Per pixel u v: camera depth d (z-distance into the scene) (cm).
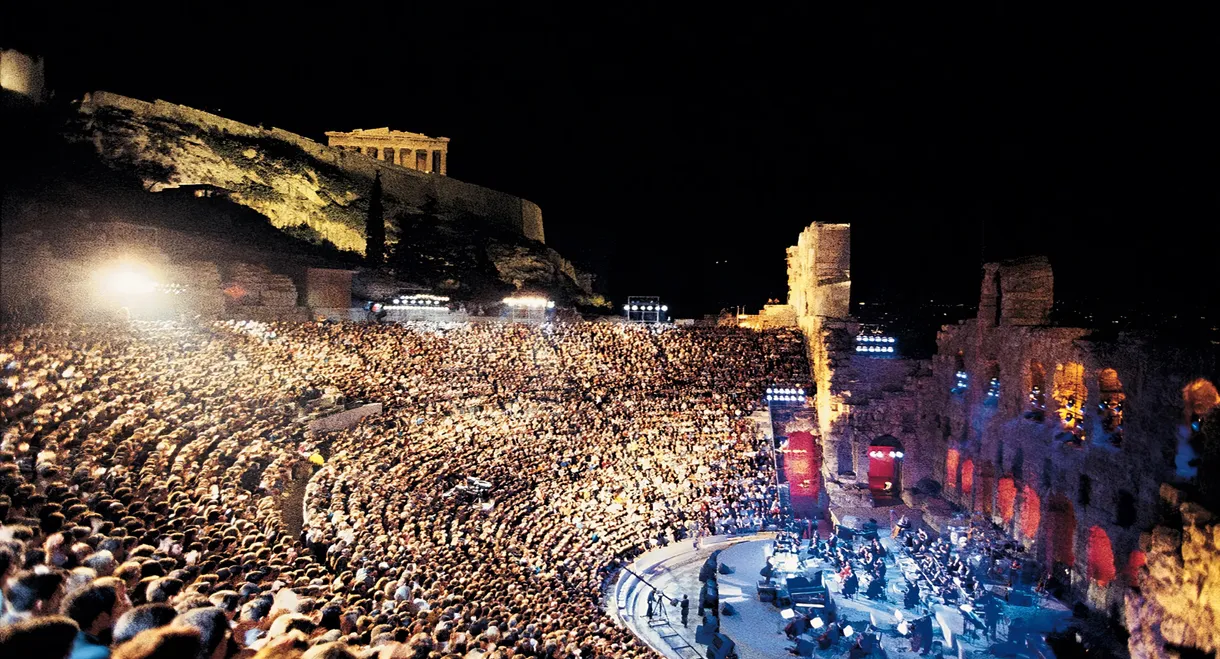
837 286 7744
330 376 6525
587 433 6512
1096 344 4169
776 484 6244
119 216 9562
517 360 7944
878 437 6788
